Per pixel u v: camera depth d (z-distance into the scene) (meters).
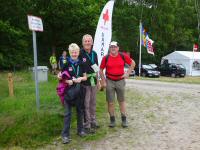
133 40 54.28
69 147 7.06
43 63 39.66
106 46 12.68
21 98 10.39
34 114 8.12
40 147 7.19
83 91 7.52
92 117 8.02
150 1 56.84
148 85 18.98
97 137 7.58
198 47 64.25
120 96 8.21
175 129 8.21
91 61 7.61
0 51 27.31
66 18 38.34
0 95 11.24
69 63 7.21
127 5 56.25
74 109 9.04
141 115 9.66
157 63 56.94
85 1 39.16
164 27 57.47
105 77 8.20
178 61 46.91
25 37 31.80
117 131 8.04
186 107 10.85
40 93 11.31
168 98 12.73
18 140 7.47
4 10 27.81
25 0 29.53
